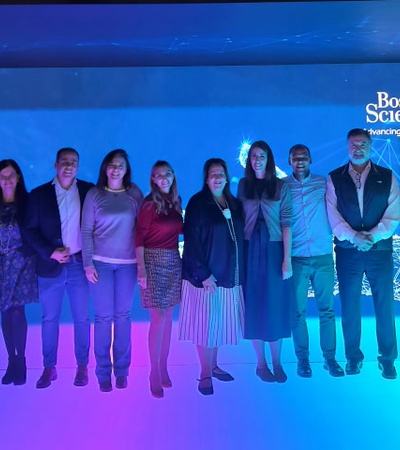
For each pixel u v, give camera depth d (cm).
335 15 277
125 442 255
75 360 351
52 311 311
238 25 288
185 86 351
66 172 302
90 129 349
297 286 317
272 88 352
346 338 324
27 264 311
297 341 324
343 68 352
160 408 288
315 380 318
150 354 299
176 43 310
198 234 293
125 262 297
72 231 306
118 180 299
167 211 294
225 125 352
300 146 315
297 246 315
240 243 300
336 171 320
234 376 329
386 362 319
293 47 322
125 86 350
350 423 270
